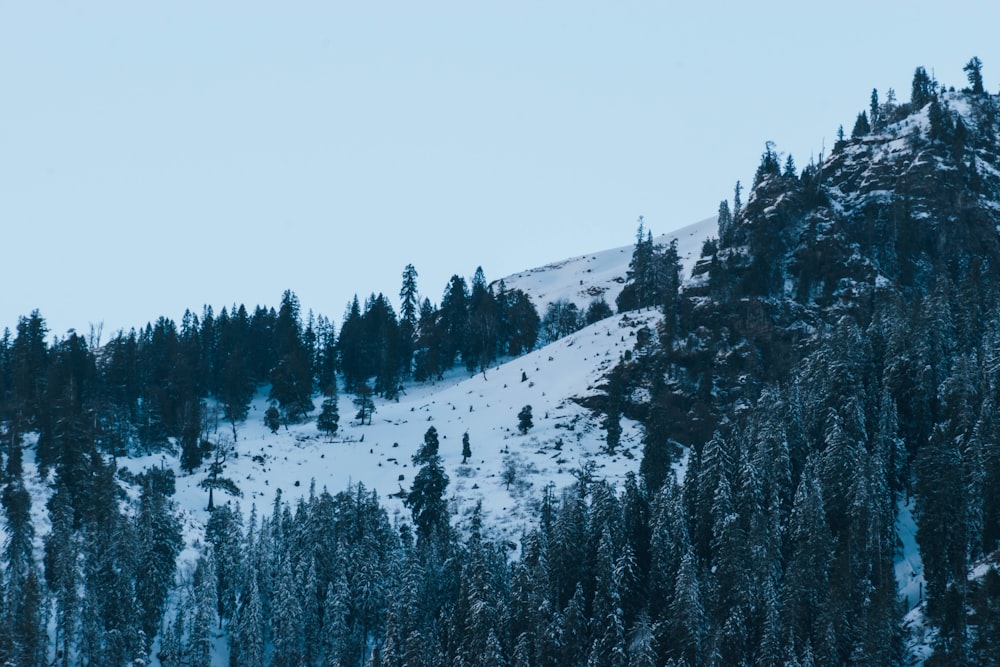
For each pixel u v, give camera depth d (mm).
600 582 129625
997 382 144500
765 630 117188
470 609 131500
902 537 135875
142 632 138625
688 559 125250
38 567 146125
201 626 139875
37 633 129625
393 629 133625
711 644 117688
